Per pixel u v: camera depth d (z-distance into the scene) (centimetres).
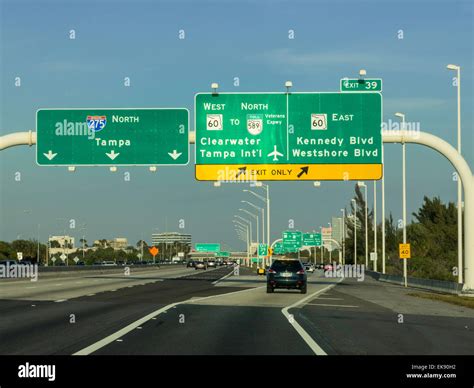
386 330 2022
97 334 1827
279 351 1540
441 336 1891
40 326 2011
